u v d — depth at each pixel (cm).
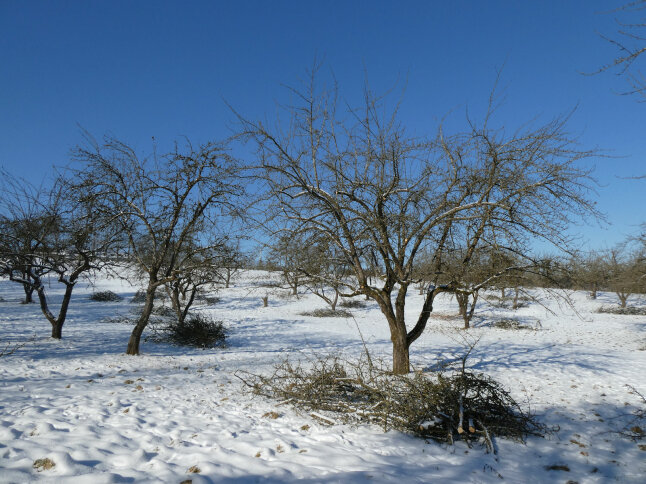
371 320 2991
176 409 701
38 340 1529
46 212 1374
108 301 3484
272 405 752
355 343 1941
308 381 821
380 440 584
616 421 725
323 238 993
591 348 1684
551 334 2203
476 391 677
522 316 2980
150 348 1551
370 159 945
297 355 1522
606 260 2638
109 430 562
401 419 618
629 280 2302
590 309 3328
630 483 490
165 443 531
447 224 969
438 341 1903
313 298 3988
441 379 667
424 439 598
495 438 612
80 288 4378
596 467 531
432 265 1033
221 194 1252
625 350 1639
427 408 618
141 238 1352
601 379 1089
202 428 601
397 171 947
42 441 495
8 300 3150
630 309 3200
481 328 2445
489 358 1426
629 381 1071
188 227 1283
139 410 679
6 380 888
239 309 3456
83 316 2500
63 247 1351
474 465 517
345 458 507
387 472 468
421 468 496
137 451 482
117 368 1110
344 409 687
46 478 403
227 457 489
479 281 994
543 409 795
